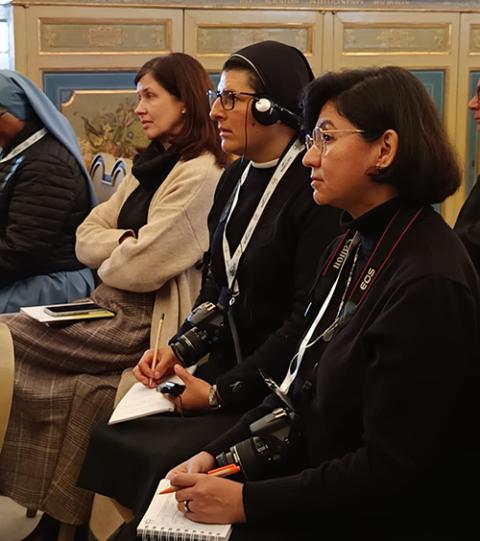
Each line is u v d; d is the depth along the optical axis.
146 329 2.47
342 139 1.45
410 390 1.32
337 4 4.37
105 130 4.27
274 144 2.01
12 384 2.15
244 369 1.89
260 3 4.29
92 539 2.45
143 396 2.01
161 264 2.41
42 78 4.16
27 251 2.83
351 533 1.42
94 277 3.07
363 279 1.47
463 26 4.53
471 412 1.40
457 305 1.34
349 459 1.38
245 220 2.05
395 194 1.48
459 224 2.04
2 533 2.61
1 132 2.89
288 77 1.97
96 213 2.71
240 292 2.03
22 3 4.06
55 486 2.37
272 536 1.42
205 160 2.46
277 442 1.56
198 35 4.27
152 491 1.73
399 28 4.46
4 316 2.49
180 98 2.49
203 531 1.42
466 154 4.65
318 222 1.89
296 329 1.86
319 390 1.46
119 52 4.21
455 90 4.58
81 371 2.44
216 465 1.63
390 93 1.44
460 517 1.44
